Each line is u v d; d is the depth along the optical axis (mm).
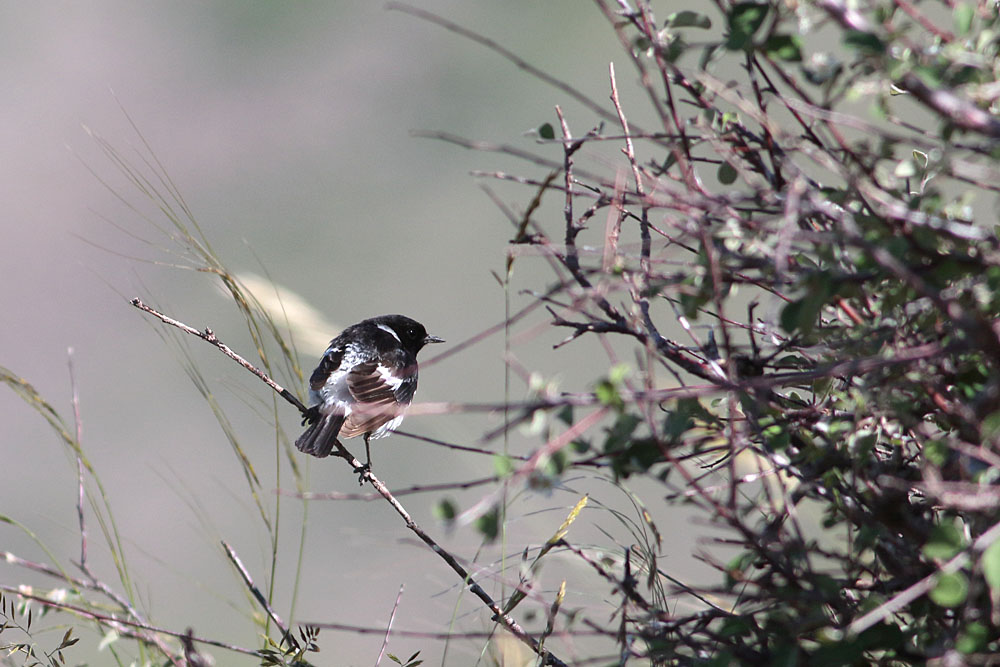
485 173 7305
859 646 6297
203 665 7980
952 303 6105
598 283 7000
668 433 6754
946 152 6176
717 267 6527
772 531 6840
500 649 8164
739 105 6621
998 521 5988
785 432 6945
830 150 7078
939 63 6309
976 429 6363
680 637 6828
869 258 6477
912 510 7035
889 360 6035
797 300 6512
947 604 5727
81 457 9031
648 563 7824
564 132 7777
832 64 6594
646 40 7316
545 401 5980
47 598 8211
